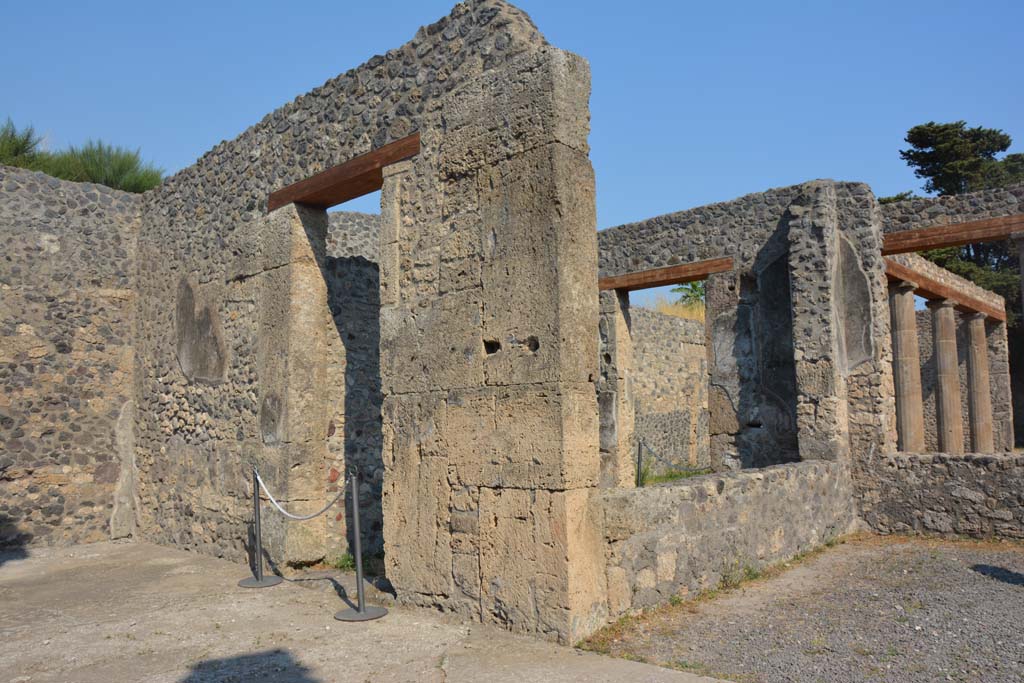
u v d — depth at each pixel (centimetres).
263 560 699
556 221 470
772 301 979
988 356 1728
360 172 630
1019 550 720
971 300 1459
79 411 906
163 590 635
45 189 903
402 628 493
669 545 544
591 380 480
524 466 474
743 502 640
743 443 985
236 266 774
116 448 927
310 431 699
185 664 436
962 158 2820
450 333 530
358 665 423
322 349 714
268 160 746
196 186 854
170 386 870
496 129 512
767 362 974
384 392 573
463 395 516
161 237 911
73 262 916
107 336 934
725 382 1007
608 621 481
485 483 496
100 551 845
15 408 864
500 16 533
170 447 863
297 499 684
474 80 535
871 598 566
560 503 455
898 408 1130
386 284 582
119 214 957
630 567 505
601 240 1170
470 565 503
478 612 496
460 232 532
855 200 912
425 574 532
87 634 507
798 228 909
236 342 766
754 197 1009
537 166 482
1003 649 439
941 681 389
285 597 592
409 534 545
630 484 1166
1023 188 862
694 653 436
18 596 637
